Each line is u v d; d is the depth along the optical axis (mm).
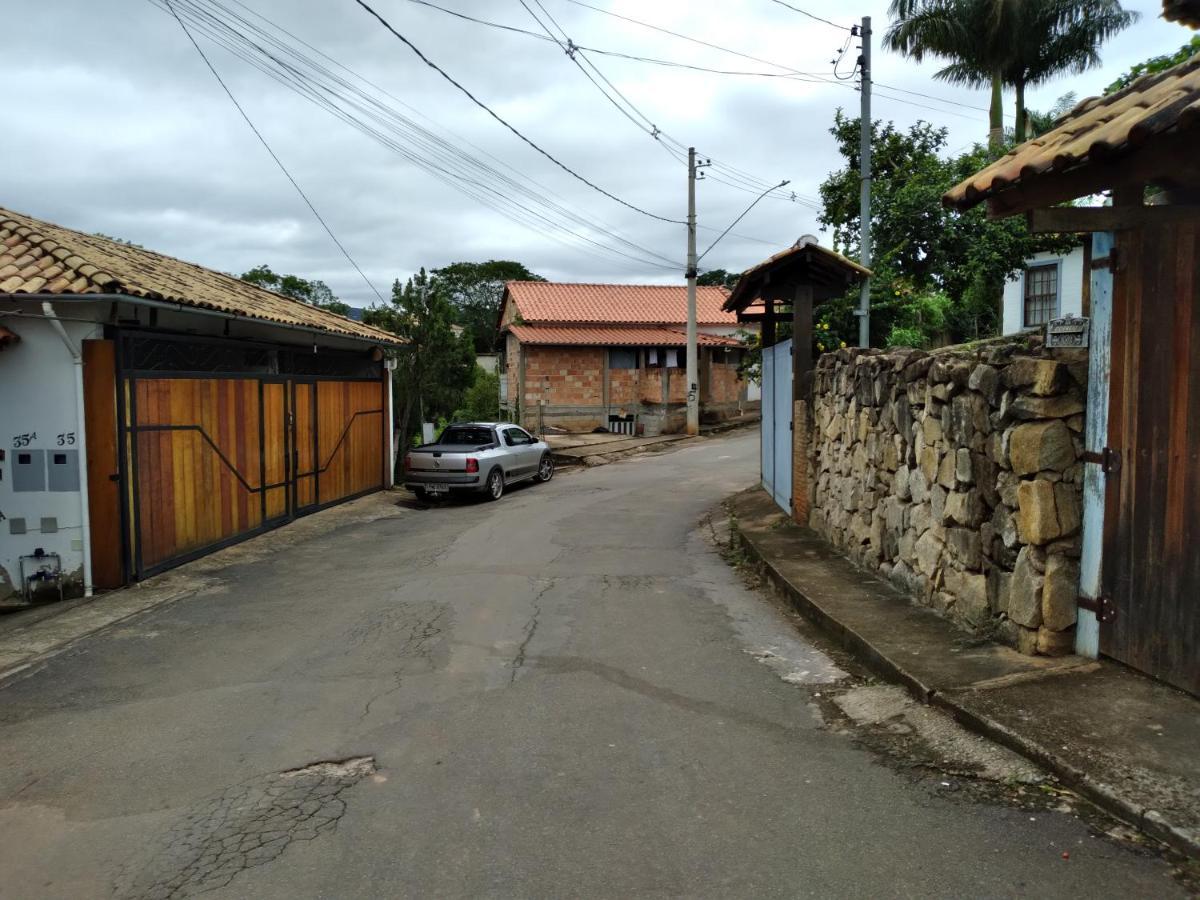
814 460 10047
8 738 4871
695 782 3932
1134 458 4402
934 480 6316
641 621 6988
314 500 14336
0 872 3371
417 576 9070
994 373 5293
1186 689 4160
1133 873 3010
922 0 22531
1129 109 4234
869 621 6113
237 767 4312
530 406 29422
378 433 17375
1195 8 4230
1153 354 4266
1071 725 3992
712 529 11773
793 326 10695
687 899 2984
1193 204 4055
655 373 29500
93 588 8867
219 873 3287
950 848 3240
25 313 8445
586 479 18828
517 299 31703
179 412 10180
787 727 4605
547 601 7746
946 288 16484
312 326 12828
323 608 7816
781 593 7641
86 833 3670
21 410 8703
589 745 4418
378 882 3174
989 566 5465
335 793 3957
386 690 5418
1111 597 4602
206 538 10797
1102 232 4543
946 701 4449
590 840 3422
